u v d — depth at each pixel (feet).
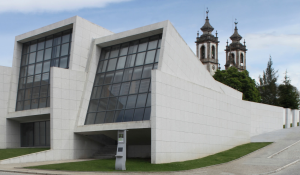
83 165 80.69
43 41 129.90
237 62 446.60
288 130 147.13
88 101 111.55
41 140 126.52
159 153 84.84
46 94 122.42
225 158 96.17
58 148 102.73
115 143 117.50
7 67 132.36
